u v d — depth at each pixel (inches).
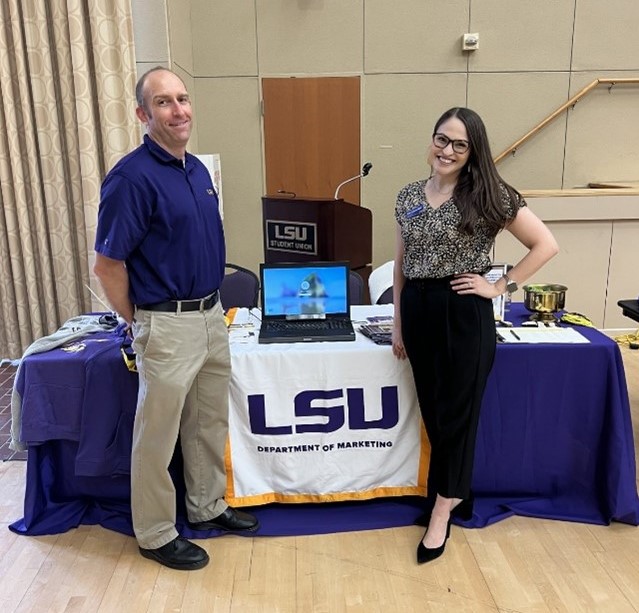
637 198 168.9
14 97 151.5
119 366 81.6
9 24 147.6
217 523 84.7
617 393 83.9
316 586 74.0
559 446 88.0
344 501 90.8
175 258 70.5
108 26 146.3
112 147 151.2
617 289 176.1
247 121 200.2
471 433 76.0
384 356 84.1
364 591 72.9
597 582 74.0
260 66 196.4
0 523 88.7
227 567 77.9
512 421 87.0
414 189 77.2
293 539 83.5
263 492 87.5
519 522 86.7
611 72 199.6
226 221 207.6
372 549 81.1
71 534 85.7
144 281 70.9
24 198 155.9
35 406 83.2
